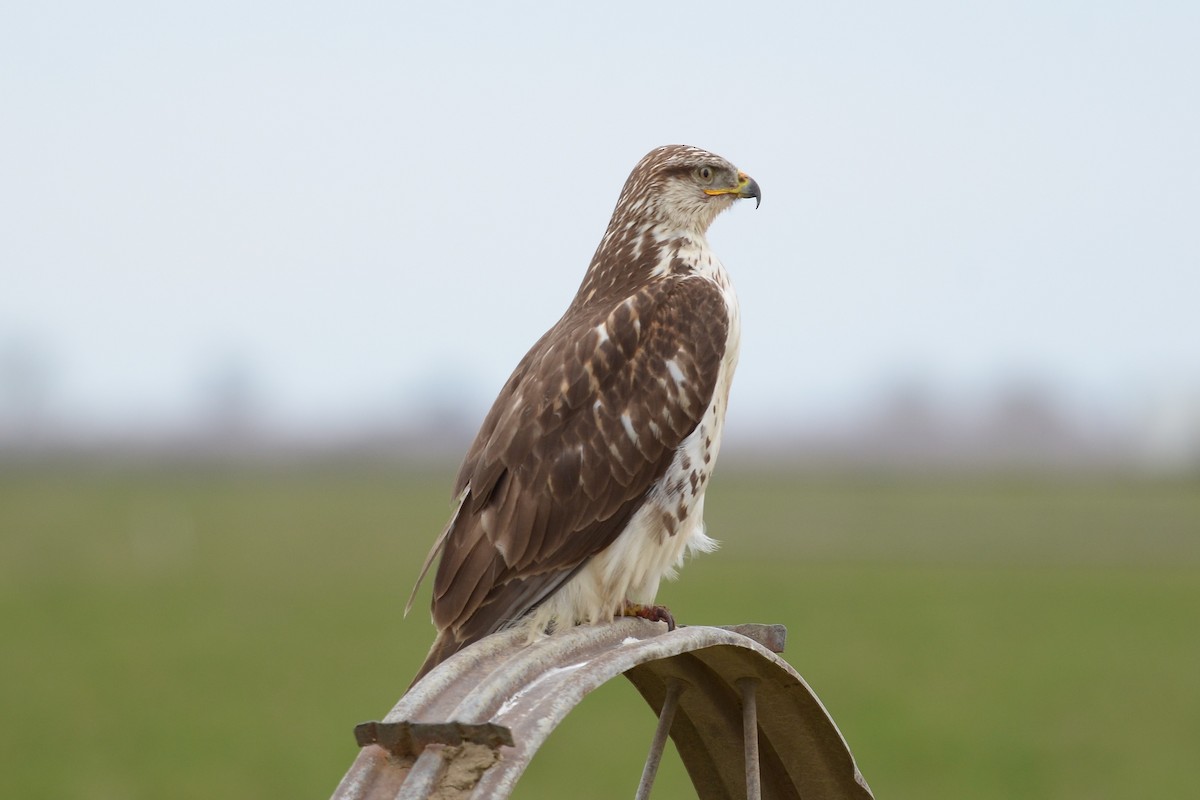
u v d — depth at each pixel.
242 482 116.19
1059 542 63.75
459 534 6.30
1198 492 104.81
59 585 48.19
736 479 120.88
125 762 21.11
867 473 128.12
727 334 6.95
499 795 4.07
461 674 4.72
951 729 23.30
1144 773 20.09
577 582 6.45
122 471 131.62
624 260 7.44
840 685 27.58
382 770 4.22
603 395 6.59
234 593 45.81
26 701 26.86
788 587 45.59
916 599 42.56
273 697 27.02
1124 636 35.06
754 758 5.29
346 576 50.53
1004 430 133.62
